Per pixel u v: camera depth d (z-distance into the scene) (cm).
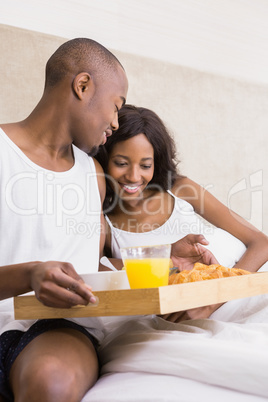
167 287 86
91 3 230
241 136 265
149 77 234
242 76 282
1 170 121
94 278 101
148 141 166
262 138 275
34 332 101
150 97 233
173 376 90
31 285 91
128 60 228
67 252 127
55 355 90
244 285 110
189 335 102
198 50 266
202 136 248
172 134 214
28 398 85
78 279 91
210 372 87
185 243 146
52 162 133
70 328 103
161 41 252
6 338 103
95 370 96
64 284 86
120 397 86
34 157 129
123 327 118
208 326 111
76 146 142
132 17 243
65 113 130
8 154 123
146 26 247
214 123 254
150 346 95
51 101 131
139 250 98
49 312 94
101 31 234
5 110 190
